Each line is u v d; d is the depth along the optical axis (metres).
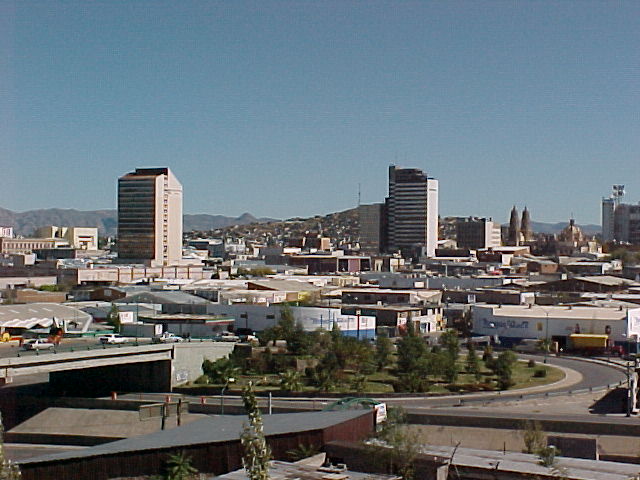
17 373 111.25
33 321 156.75
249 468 45.25
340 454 68.06
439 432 96.25
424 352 133.38
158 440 72.31
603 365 145.38
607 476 62.16
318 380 122.81
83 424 112.38
